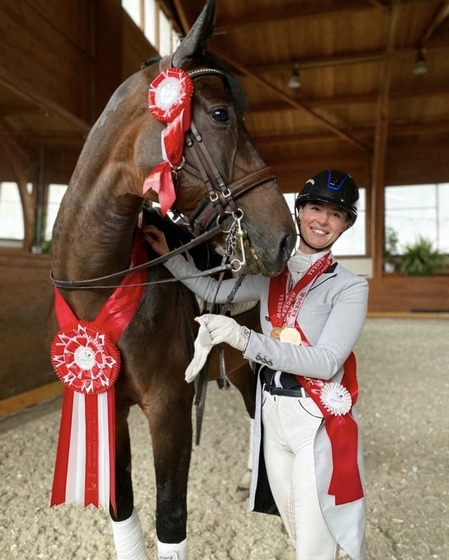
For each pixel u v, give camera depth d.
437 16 7.39
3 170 3.84
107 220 1.05
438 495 1.97
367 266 12.05
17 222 3.96
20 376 3.42
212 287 1.23
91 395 1.12
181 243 1.28
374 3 6.98
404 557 1.54
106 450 1.10
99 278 1.07
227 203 0.97
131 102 1.04
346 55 8.84
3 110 3.69
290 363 0.95
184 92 0.94
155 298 1.14
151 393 1.14
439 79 9.71
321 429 1.01
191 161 0.97
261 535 1.68
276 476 1.12
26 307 3.48
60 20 4.09
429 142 11.70
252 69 9.20
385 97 9.16
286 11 7.46
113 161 1.04
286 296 1.12
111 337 1.09
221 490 2.04
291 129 11.74
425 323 9.34
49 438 2.67
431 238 11.78
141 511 1.85
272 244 0.96
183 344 1.18
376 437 2.68
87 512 1.85
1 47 3.30
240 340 0.94
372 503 1.91
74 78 4.37
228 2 7.31
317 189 1.05
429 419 3.00
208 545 1.61
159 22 6.78
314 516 0.99
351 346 1.01
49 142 4.18
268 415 1.12
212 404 3.41
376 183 10.96
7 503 1.92
